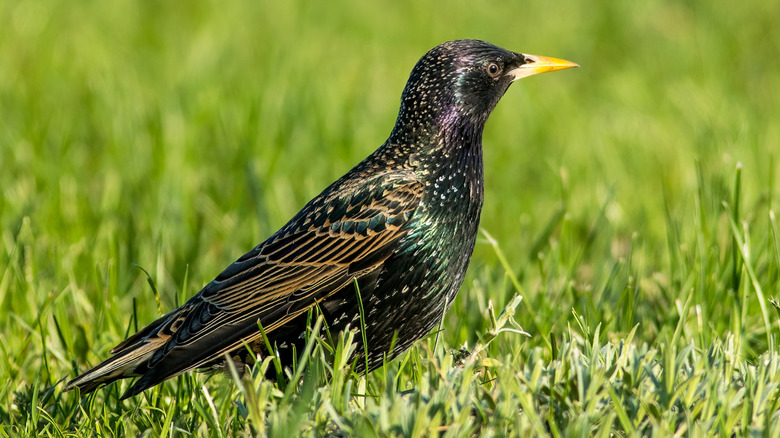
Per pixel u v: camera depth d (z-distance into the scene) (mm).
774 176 13188
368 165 8492
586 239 11836
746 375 6914
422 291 8133
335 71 18484
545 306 9438
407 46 20281
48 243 11727
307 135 15234
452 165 8359
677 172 14258
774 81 17688
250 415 6430
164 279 11047
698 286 9406
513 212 13578
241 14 21719
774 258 9656
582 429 6102
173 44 19750
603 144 15391
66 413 8000
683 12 20922
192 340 7711
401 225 8031
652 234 12555
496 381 7043
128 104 15789
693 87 17031
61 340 9117
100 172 14477
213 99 16031
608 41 20250
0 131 15180
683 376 6848
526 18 21609
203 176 14156
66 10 21578
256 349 8031
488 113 8703
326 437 6512
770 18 19672
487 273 10500
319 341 7195
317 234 8094
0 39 19062
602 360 7129
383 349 8141
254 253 8180
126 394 7414
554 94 17984
